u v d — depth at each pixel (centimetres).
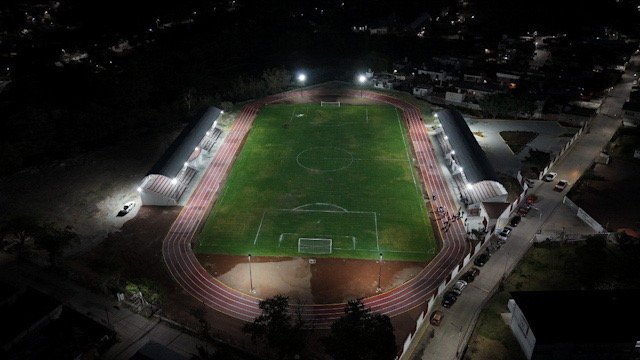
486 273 8081
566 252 8512
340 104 16038
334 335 6175
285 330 6338
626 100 15900
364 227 9438
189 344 6725
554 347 6103
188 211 10000
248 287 7894
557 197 10388
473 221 9506
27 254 8431
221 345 6725
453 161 11619
